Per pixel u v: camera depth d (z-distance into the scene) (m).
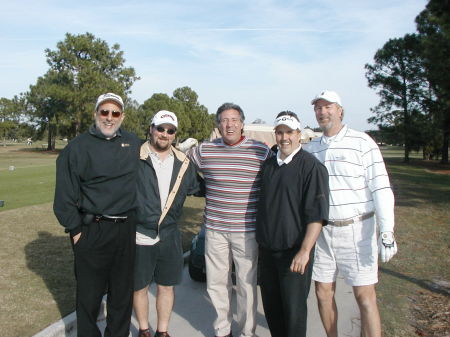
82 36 52.34
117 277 3.28
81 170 3.05
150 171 3.39
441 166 35.28
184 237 7.70
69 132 53.59
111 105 3.06
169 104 63.41
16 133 81.75
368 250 3.11
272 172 3.18
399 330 3.88
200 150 3.60
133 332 3.83
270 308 3.27
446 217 10.40
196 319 4.14
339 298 4.75
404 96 38.62
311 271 3.13
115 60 53.97
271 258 3.18
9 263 5.70
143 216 3.38
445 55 19.36
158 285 3.61
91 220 3.11
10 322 3.85
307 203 2.96
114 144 3.15
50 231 7.72
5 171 21.97
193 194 3.73
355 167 3.10
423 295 4.86
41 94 52.19
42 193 13.36
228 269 3.64
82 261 3.14
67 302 4.36
